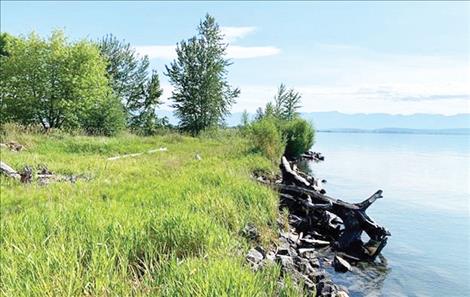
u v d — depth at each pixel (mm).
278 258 7812
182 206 8617
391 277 9312
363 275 9352
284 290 5152
